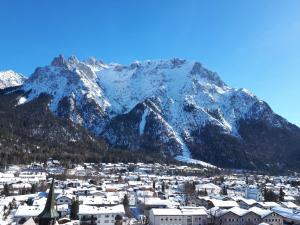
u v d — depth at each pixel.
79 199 191.12
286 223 170.62
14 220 153.62
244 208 195.88
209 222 167.38
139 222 169.75
